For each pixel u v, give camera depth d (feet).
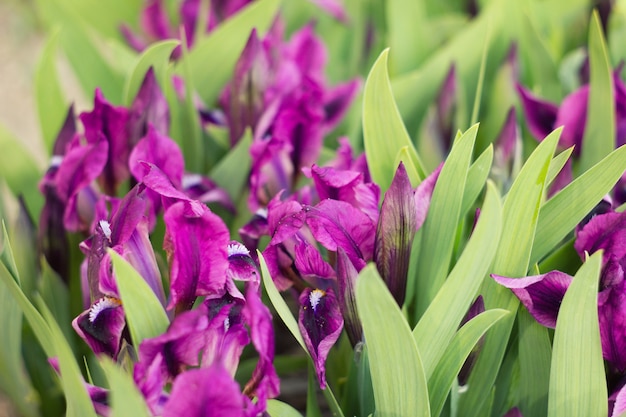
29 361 2.19
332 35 2.89
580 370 1.81
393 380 1.80
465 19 2.98
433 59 2.45
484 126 2.48
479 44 2.48
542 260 2.06
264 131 2.24
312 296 1.88
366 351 1.88
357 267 1.85
